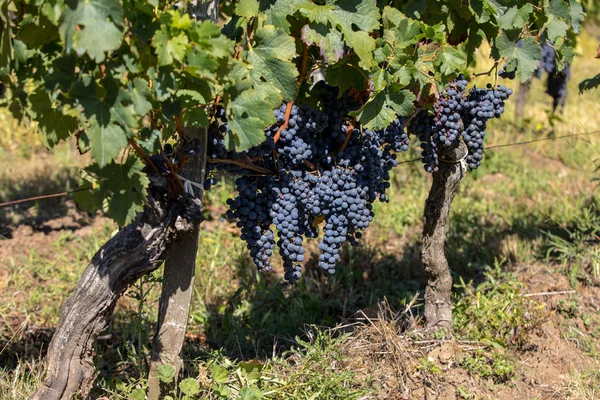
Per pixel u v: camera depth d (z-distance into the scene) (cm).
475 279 380
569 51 305
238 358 322
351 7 262
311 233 287
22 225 435
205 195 450
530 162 565
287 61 256
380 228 432
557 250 389
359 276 383
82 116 233
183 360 301
